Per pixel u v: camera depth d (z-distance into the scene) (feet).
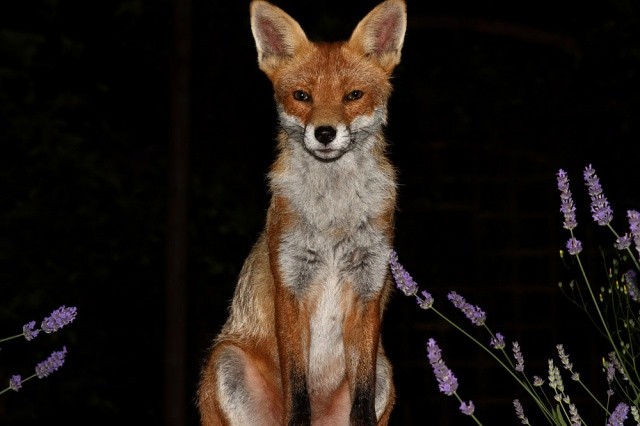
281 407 22.22
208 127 40.04
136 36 40.68
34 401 36.17
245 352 22.31
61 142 37.06
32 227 36.45
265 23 22.48
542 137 42.57
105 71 40.37
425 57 42.63
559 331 41.98
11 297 35.96
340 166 21.34
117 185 37.47
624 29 41.75
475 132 42.47
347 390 22.38
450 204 42.24
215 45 40.75
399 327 41.52
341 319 21.83
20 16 39.58
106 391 37.99
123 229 37.78
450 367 42.14
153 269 38.34
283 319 21.24
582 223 41.24
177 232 35.88
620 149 41.37
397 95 41.96
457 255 42.34
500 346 16.89
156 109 40.52
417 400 41.68
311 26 41.78
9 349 35.96
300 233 21.39
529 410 41.57
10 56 37.55
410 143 42.06
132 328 38.27
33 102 37.52
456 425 41.75
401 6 22.22
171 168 36.06
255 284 22.71
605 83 41.88
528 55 42.96
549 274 43.06
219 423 22.08
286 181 21.62
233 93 40.65
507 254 42.57
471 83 42.52
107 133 38.96
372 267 21.42
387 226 21.57
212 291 38.65
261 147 40.09
